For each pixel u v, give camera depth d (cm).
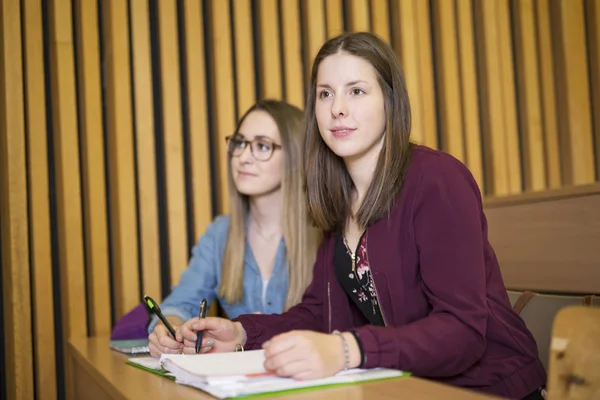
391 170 121
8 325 225
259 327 135
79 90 237
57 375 231
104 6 241
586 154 302
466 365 106
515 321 124
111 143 237
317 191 138
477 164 286
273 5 256
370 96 121
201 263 197
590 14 311
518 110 301
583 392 70
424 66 280
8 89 224
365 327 99
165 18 242
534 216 170
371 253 124
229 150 194
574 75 303
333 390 84
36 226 225
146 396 89
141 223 235
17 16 227
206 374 89
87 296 236
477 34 295
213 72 249
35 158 227
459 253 112
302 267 183
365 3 271
